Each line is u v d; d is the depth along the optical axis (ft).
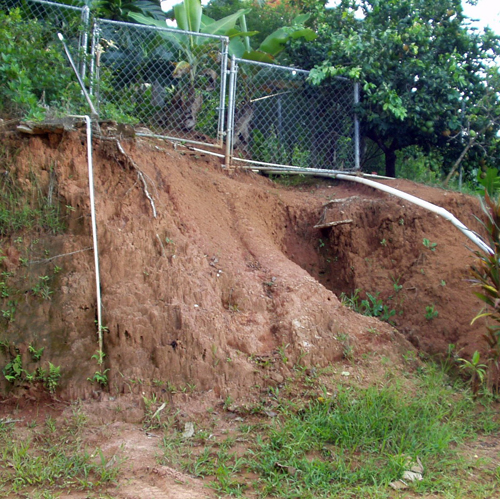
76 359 16.29
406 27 28.91
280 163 27.45
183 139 24.79
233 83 25.52
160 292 17.63
